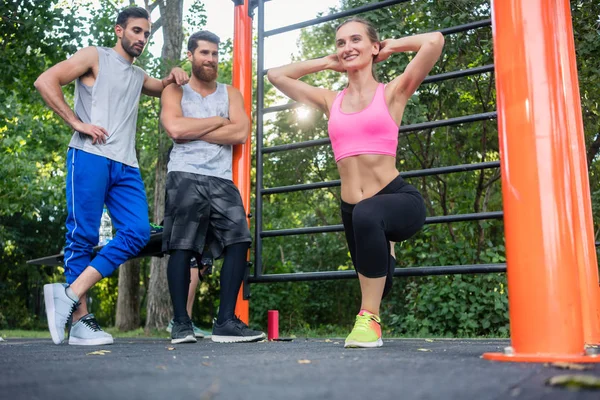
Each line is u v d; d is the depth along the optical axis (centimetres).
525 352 163
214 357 178
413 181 833
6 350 235
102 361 166
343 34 252
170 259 311
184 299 307
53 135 1290
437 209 898
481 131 798
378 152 242
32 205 1291
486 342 294
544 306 162
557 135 170
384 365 146
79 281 291
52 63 796
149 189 1236
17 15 758
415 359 166
